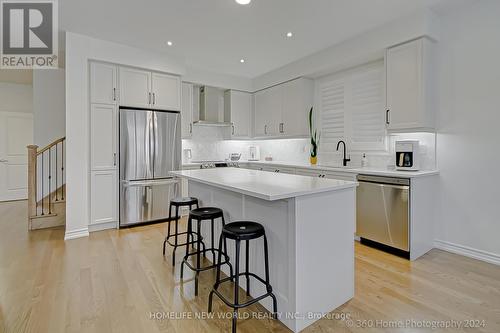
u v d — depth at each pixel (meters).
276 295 1.89
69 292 2.14
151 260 2.79
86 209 3.57
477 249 2.80
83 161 3.53
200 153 5.45
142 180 4.03
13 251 2.99
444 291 2.16
